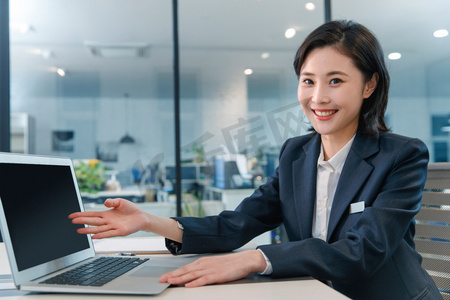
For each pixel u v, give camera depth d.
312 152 1.10
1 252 1.18
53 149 4.20
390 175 0.93
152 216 0.97
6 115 3.52
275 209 1.16
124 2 4.12
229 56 4.03
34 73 4.16
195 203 3.97
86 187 4.11
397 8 3.93
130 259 0.95
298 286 0.72
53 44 4.14
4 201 0.70
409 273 0.91
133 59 4.16
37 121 4.18
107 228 0.89
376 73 0.98
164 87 4.16
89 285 0.71
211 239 1.01
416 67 3.92
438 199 1.13
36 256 0.75
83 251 0.93
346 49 0.92
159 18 4.11
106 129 4.21
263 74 4.02
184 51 4.04
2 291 0.72
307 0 4.01
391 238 0.83
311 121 1.01
